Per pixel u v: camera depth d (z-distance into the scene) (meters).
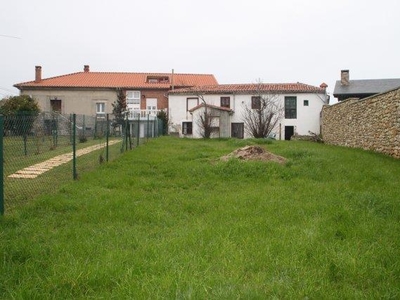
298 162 9.34
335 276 2.91
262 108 27.36
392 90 11.46
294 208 5.05
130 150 13.23
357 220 4.37
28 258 3.23
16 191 6.40
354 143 16.00
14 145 8.18
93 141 18.86
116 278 2.78
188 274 2.80
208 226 4.19
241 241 3.67
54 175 8.18
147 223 4.51
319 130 32.12
